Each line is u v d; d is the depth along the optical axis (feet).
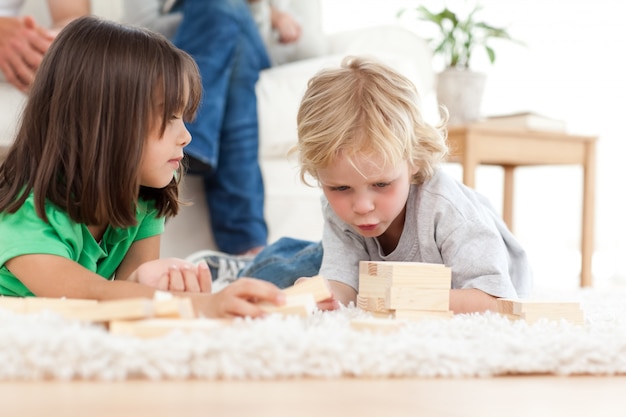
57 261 3.62
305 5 9.09
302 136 4.18
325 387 2.22
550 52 11.67
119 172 3.76
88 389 2.08
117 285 3.41
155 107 3.82
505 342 2.68
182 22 7.47
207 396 2.03
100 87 3.75
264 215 7.68
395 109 4.07
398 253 4.37
